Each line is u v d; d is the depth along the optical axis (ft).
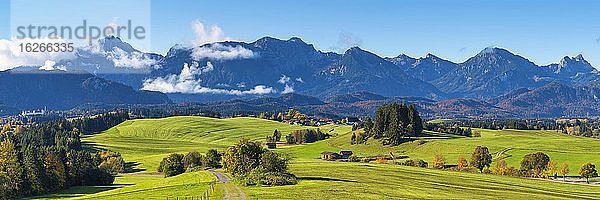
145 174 645.51
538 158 580.71
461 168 601.62
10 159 458.50
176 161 611.47
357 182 349.41
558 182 456.45
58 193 473.67
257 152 387.14
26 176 460.96
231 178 396.57
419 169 498.28
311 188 312.71
